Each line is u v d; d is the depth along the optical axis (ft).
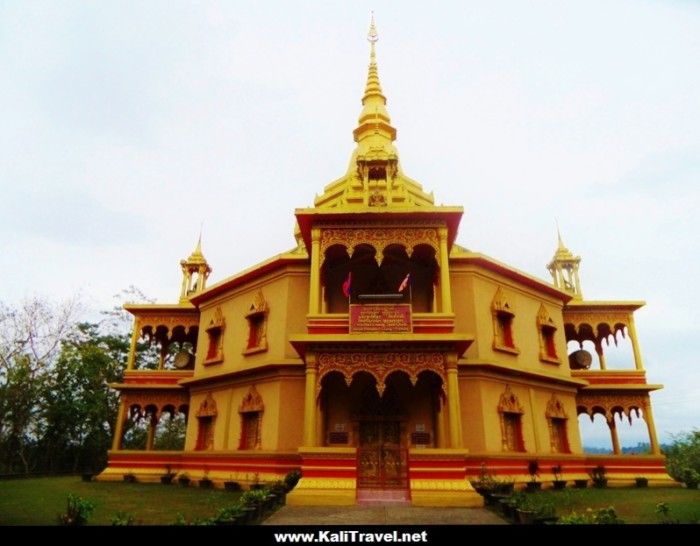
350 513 40.22
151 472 78.84
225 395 72.79
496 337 67.46
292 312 66.95
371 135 95.14
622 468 75.15
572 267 96.37
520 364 69.67
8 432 101.91
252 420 67.26
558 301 81.82
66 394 111.55
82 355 112.47
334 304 66.90
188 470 73.82
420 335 51.08
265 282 72.33
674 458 121.70
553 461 67.46
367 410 58.90
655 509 45.16
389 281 67.72
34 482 75.56
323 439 57.88
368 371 51.26
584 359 84.84
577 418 76.33
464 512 41.06
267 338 68.28
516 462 62.13
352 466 47.50
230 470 65.77
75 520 31.55
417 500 45.03
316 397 50.47
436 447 56.70
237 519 31.83
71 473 103.45
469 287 67.67
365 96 102.27
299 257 68.23
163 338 93.09
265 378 66.03
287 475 53.36
